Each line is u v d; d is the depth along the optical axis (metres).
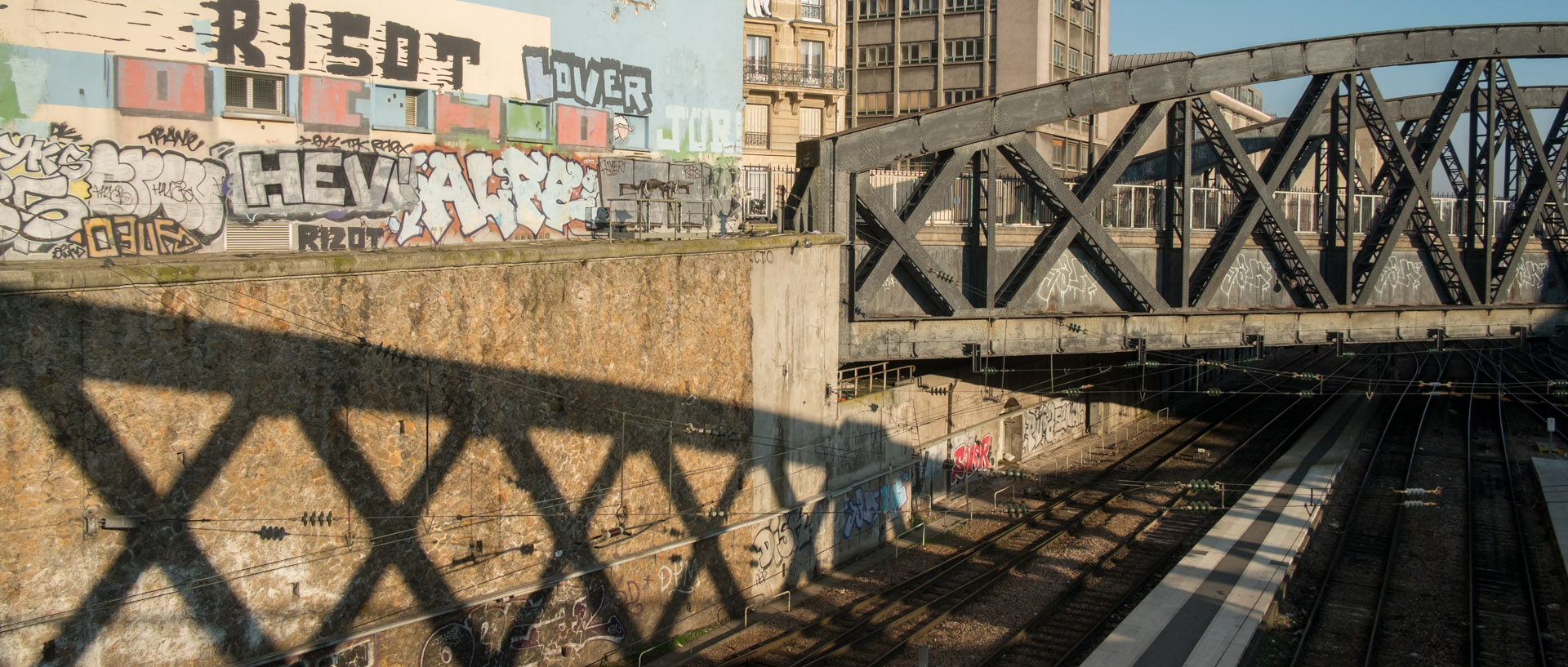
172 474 12.70
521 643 16.80
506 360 16.44
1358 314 30.67
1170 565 23.98
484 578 16.36
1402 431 40.78
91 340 11.92
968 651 18.89
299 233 16.72
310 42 16.81
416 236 18.47
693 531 20.25
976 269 26.83
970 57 62.47
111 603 12.24
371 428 14.70
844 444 24.80
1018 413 35.22
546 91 20.83
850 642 19.08
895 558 25.23
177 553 12.81
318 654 14.12
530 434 16.91
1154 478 33.28
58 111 14.02
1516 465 34.38
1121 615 20.75
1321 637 19.86
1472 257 33.06
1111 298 28.56
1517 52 30.86
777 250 21.91
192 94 15.36
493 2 19.66
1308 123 28.70
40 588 11.66
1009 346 26.22
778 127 43.19
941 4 63.16
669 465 19.61
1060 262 27.61
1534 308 33.38
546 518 17.27
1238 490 31.19
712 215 24.92
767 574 21.98
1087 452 37.72
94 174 14.36
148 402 12.44
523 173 20.42
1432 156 30.73
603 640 18.22
